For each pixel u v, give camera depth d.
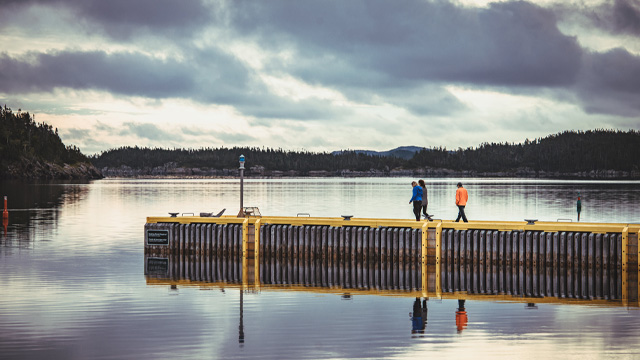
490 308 22.62
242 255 33.31
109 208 79.06
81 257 34.88
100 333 19.19
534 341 18.23
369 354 17.06
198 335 18.98
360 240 31.89
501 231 29.95
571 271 29.19
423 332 19.27
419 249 31.02
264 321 20.66
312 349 17.55
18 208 78.12
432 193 144.50
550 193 137.38
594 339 18.44
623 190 157.38
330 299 24.20
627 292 25.52
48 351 17.41
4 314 21.50
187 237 33.97
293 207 83.81
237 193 140.75
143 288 26.30
